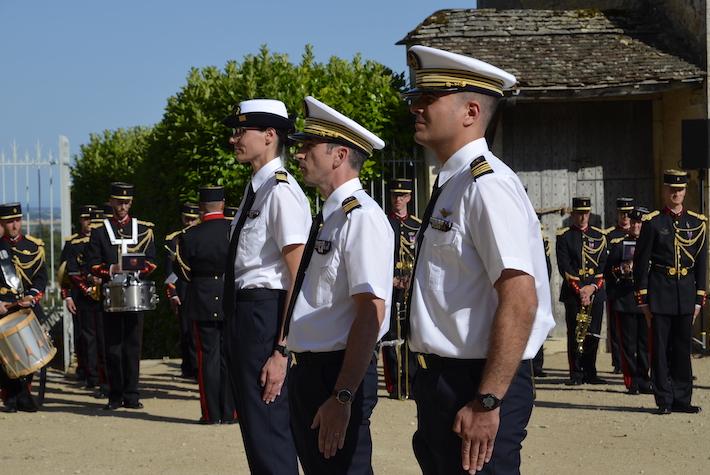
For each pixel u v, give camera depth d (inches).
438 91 154.5
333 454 180.2
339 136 195.3
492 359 142.9
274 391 219.5
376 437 360.5
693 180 585.9
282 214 221.9
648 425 385.7
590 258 489.4
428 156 579.8
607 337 601.9
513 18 618.2
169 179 629.3
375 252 185.6
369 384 194.7
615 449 341.7
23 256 444.5
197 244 391.2
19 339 414.6
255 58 605.6
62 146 566.6
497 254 144.6
